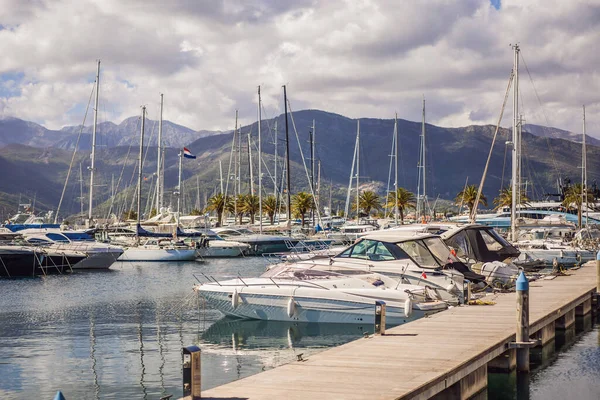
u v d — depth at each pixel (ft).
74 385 52.44
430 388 38.09
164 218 238.27
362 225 263.08
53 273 152.97
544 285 90.68
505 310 66.49
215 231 227.81
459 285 78.48
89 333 75.46
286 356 62.44
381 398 34.47
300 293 77.20
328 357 44.68
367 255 84.84
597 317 83.61
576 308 81.66
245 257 203.51
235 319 82.23
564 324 72.38
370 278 79.36
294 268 84.38
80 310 93.91
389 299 74.74
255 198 330.13
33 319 85.87
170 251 184.75
